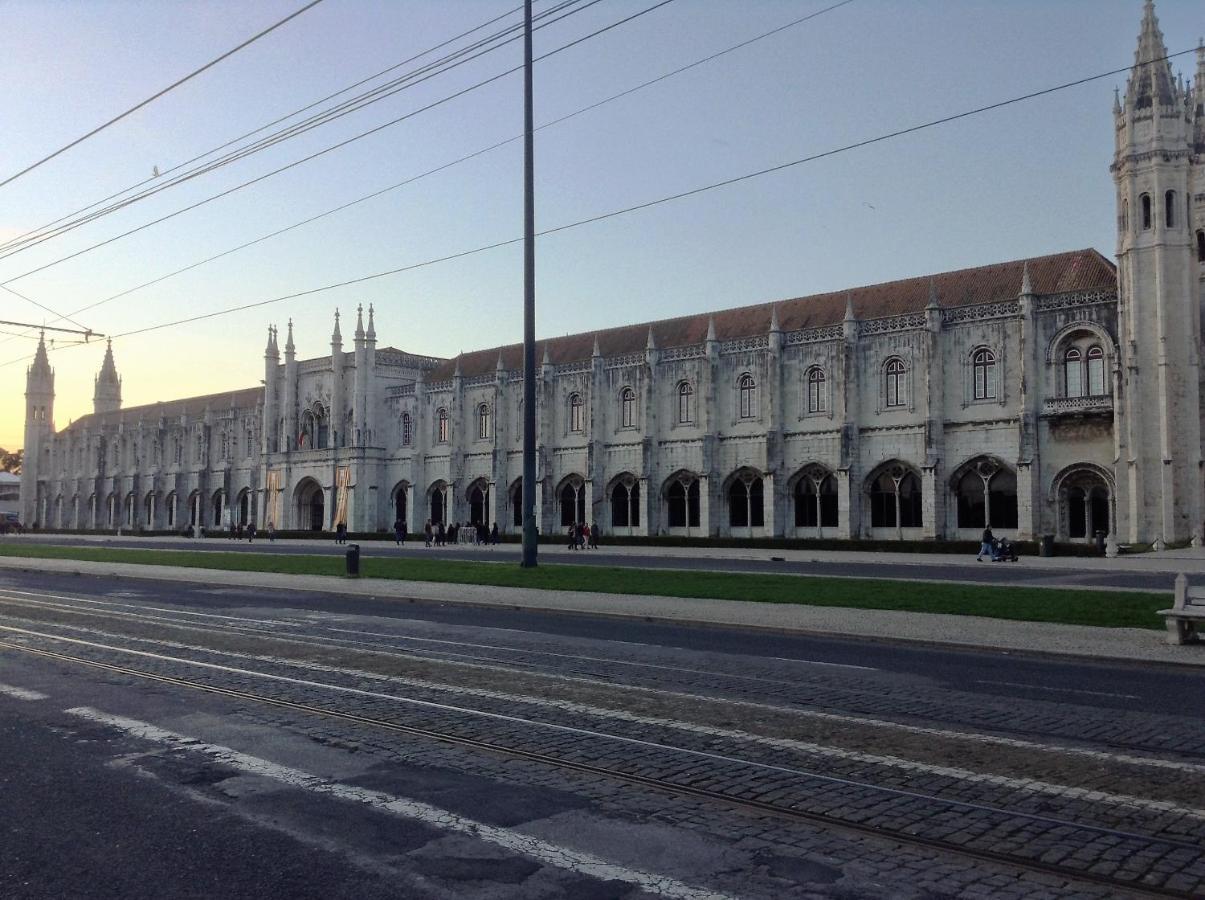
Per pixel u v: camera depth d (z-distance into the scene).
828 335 64.44
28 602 29.73
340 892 7.08
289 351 100.44
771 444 65.56
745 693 14.59
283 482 100.06
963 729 12.19
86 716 12.95
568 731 12.09
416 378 96.81
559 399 78.75
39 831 8.40
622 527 74.50
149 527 121.44
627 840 8.18
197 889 7.14
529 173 36.78
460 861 7.70
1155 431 50.94
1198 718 12.87
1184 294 51.06
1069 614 23.41
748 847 8.02
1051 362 55.66
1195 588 19.34
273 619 25.08
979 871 7.50
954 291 62.12
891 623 22.64
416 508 89.31
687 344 72.00
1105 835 8.27
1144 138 52.22
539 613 26.92
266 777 10.07
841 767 10.40
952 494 58.94
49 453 141.38
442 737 11.80
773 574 36.41
